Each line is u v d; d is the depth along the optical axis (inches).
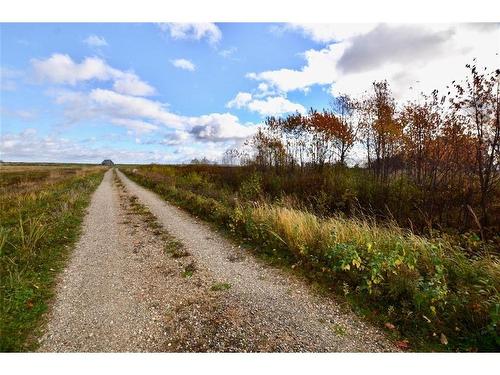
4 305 168.4
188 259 256.8
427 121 385.1
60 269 232.4
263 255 259.8
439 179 377.1
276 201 440.8
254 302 181.8
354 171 641.0
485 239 272.8
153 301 183.2
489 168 295.1
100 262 250.5
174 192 638.5
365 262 193.9
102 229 362.9
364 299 177.6
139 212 468.1
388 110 598.9
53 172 1731.1
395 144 556.4
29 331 150.8
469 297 154.6
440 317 151.7
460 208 317.4
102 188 888.9
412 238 227.3
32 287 194.5
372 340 145.3
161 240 315.3
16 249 252.1
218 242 306.3
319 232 256.7
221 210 397.4
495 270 172.9
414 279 173.0
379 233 250.1
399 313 160.4
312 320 162.4
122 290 198.2
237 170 896.3
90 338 146.7
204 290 198.1
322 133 904.3
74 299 185.2
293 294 191.8
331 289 194.4
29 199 510.3
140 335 149.4
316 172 633.6
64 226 351.9
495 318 131.2
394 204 380.8
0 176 1397.6
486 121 301.3
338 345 142.2
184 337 147.8
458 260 194.1
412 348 138.6
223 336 148.6
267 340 145.6
